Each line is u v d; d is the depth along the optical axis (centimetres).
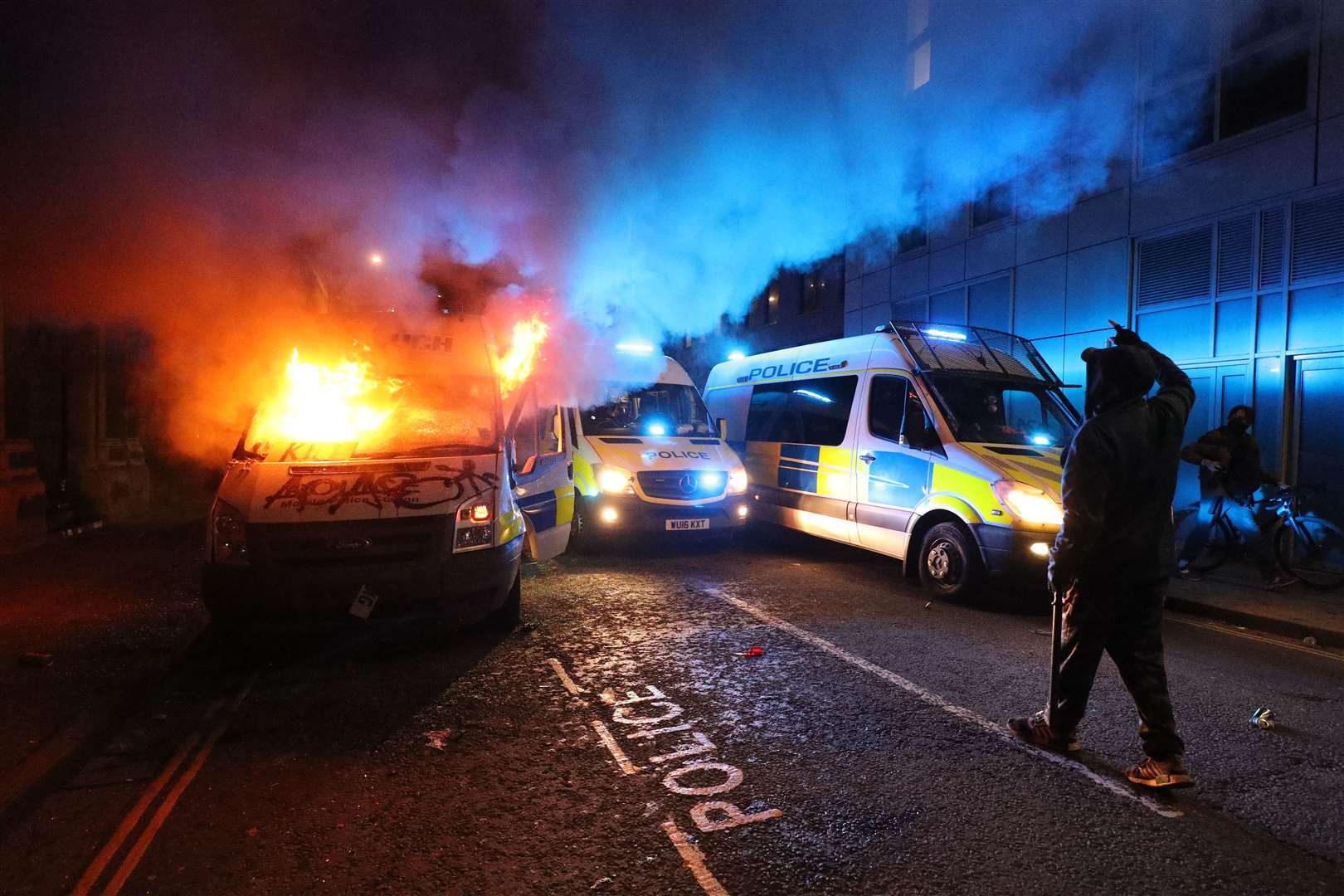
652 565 788
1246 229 870
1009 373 732
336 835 281
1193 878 254
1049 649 510
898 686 436
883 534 715
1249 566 792
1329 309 797
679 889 247
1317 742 364
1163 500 315
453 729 375
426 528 463
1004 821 290
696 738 365
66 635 513
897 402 720
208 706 412
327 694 423
